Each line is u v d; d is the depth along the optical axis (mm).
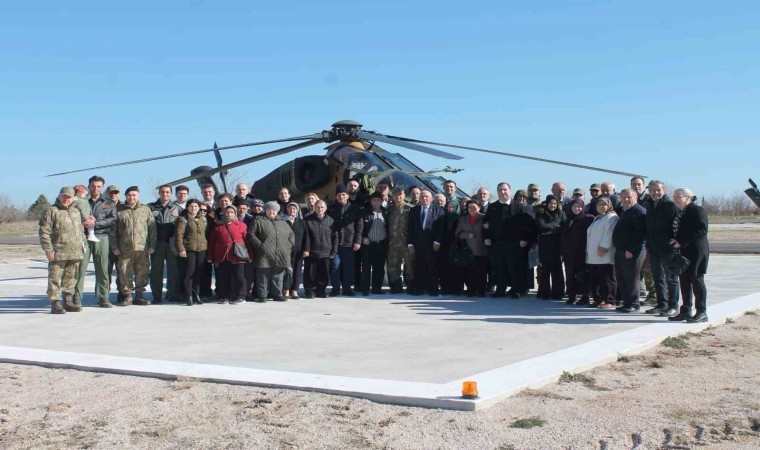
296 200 16359
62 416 5562
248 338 8539
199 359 7316
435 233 12484
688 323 9172
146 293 13656
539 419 5328
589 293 11680
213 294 12945
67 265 10734
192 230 11562
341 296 12719
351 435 5039
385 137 15367
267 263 11766
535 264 12383
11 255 26453
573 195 11742
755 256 22156
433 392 5828
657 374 6734
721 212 78250
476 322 9641
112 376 6754
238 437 5035
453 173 16328
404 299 12227
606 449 4719
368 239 12750
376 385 6082
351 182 13102
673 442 4820
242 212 12406
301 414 5520
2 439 5043
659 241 9656
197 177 15203
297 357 7383
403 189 14523
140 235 11469
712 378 6570
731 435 4953
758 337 8578
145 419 5461
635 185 11695
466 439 4930
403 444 4855
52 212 10523
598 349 7531
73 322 9852
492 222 12195
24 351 7688
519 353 7496
